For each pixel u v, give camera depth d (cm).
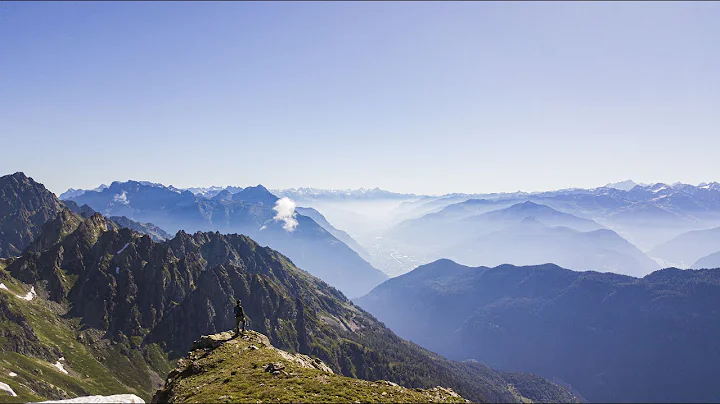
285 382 4478
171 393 4981
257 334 7244
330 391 4231
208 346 6694
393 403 4050
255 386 4391
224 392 4259
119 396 3934
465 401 4653
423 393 4688
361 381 4762
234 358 5706
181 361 6266
